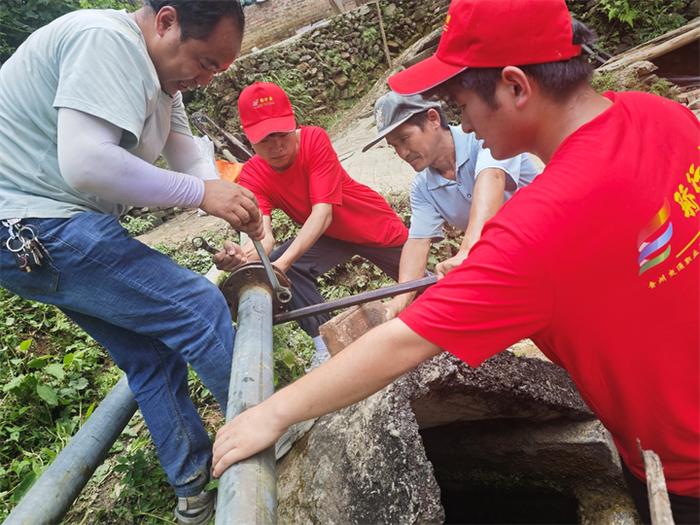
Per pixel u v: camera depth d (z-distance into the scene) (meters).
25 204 1.65
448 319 1.09
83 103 1.48
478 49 1.12
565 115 1.17
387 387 1.68
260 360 1.51
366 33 10.61
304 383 1.20
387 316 2.19
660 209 1.09
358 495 1.60
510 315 1.09
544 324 1.13
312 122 9.99
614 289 1.11
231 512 1.08
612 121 1.13
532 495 2.29
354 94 10.45
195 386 2.97
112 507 2.42
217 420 2.79
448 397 1.86
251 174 2.88
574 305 1.11
